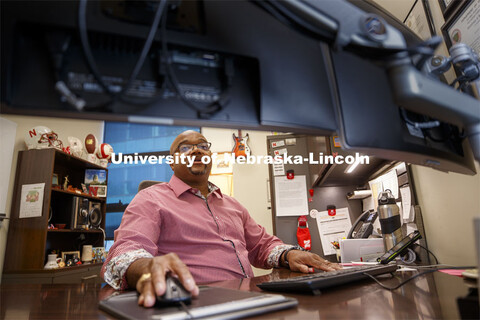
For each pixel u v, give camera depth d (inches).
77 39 14.3
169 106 15.2
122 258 29.3
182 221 43.0
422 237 48.2
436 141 22.1
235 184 129.0
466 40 38.2
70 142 113.2
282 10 16.2
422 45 17.9
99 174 125.0
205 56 16.6
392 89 18.4
